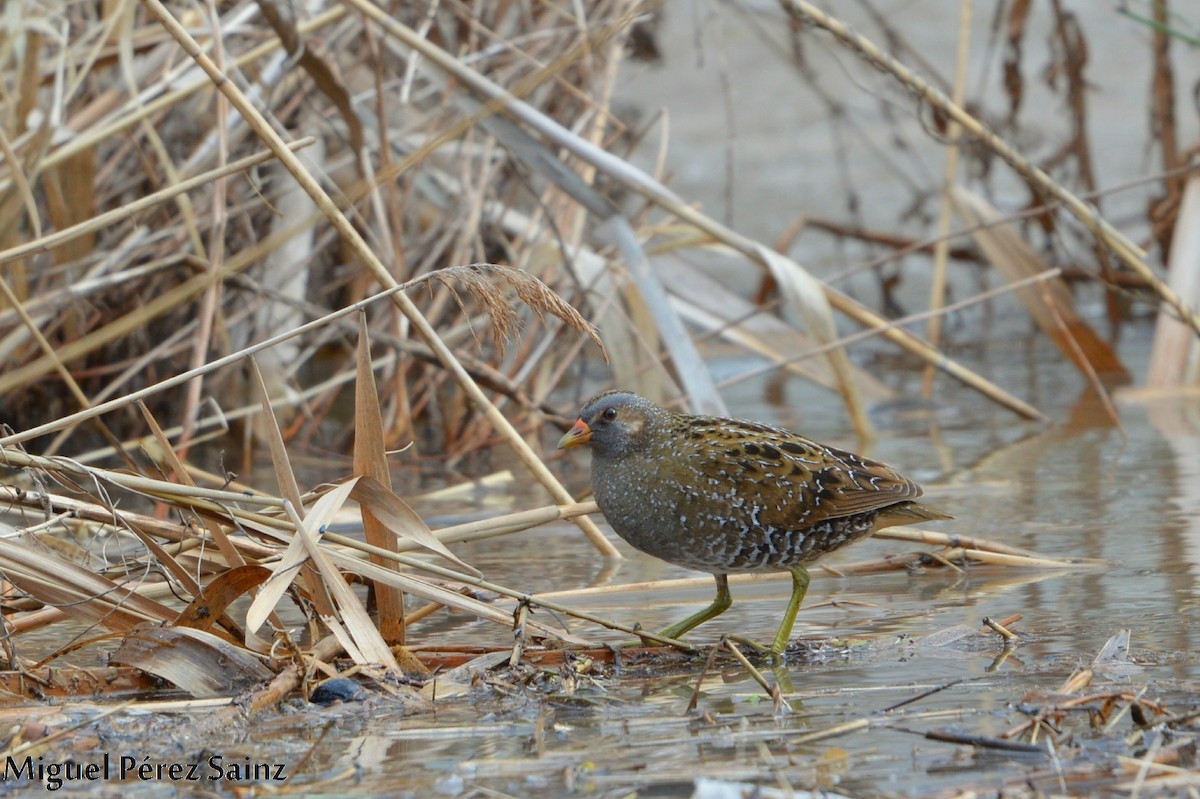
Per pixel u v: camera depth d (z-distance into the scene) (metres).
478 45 13.70
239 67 11.98
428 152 8.37
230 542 7.40
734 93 26.61
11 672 6.74
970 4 14.73
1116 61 26.77
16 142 10.23
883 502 7.86
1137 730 5.71
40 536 8.67
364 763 5.72
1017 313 19.91
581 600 8.41
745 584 8.76
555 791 5.32
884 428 13.72
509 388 12.54
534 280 7.21
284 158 8.23
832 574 8.88
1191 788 5.08
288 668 6.61
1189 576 8.21
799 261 20.94
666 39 26.81
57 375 13.18
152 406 14.01
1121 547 8.98
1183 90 25.52
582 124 13.34
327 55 12.46
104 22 11.33
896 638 7.32
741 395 15.95
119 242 13.02
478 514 10.58
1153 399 14.41
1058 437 12.87
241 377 13.90
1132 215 20.64
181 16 12.15
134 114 10.22
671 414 8.14
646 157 24.58
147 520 7.54
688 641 7.53
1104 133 24.27
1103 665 6.61
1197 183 14.66
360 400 7.29
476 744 5.91
